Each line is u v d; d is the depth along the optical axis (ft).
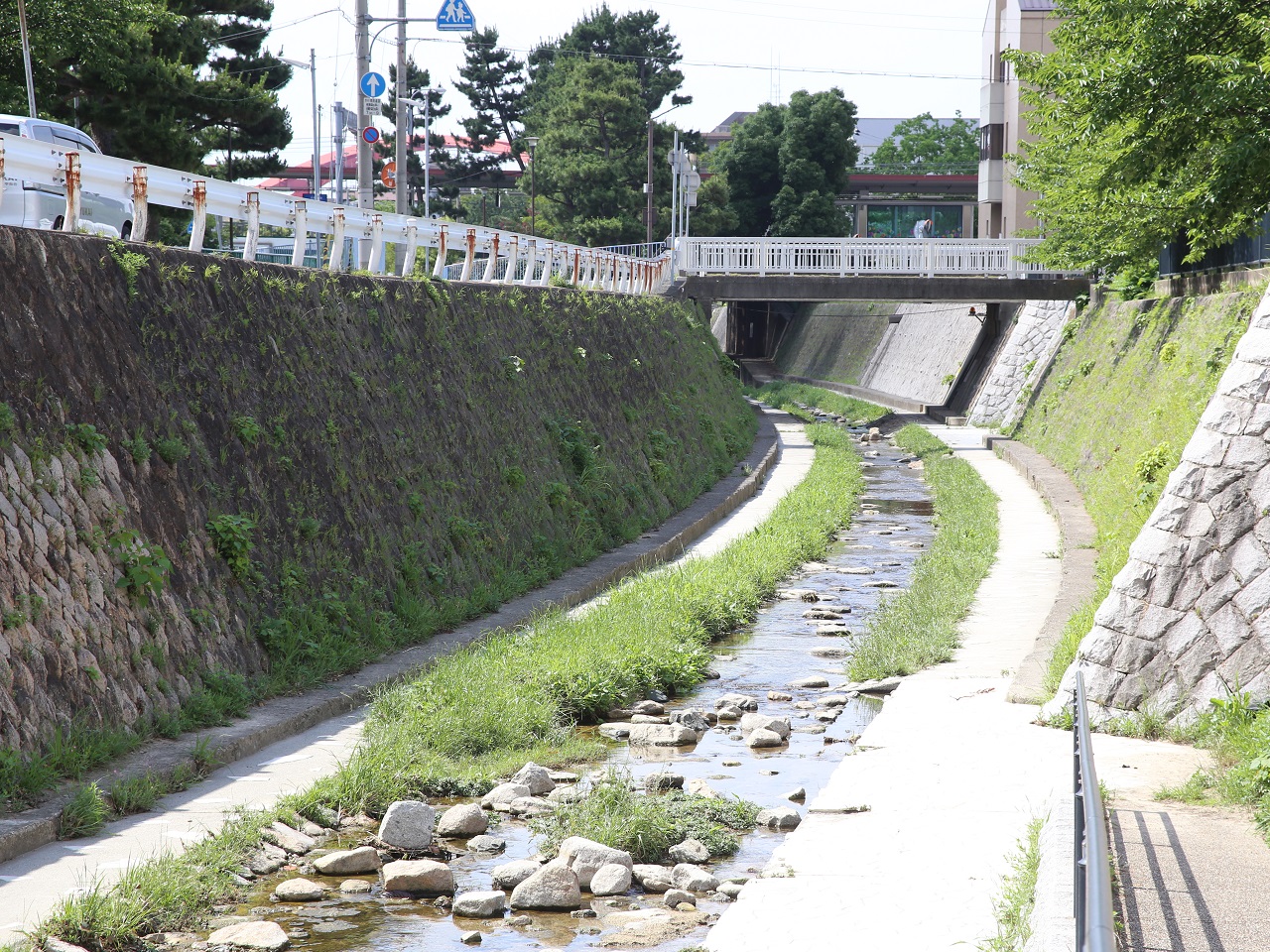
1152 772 28.58
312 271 49.39
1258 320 33.47
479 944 22.77
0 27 98.94
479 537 55.01
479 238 75.05
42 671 28.89
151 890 23.22
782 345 293.23
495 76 319.27
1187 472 33.17
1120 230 89.04
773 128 284.20
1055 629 45.39
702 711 41.57
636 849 27.99
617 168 244.83
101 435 33.50
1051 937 17.38
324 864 26.21
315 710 36.52
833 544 79.82
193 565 36.32
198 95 121.80
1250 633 31.40
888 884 23.13
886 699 38.96
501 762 34.50
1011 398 146.92
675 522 79.51
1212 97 52.60
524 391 68.23
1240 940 18.19
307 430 44.70
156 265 39.01
